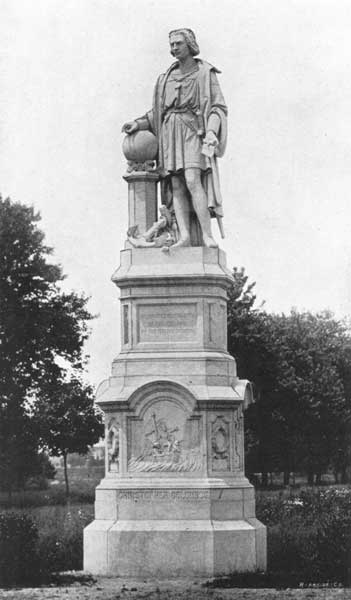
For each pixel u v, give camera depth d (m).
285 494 55.91
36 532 30.08
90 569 28.09
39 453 69.75
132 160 30.12
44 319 66.56
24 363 67.00
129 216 30.02
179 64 30.25
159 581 26.55
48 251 66.94
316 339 74.56
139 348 28.91
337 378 74.50
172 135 29.77
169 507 27.92
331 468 78.94
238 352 70.19
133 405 28.41
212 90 29.86
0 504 59.12
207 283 28.86
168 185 30.12
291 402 71.12
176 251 29.16
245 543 27.75
